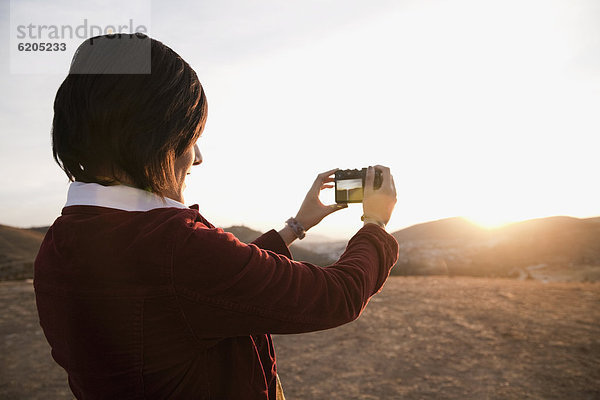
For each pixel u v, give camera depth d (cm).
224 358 67
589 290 861
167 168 65
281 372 459
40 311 68
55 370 471
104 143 63
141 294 58
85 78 63
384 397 387
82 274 60
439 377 425
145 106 62
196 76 72
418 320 642
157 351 59
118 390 60
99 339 59
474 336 548
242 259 60
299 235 102
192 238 60
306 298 62
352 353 508
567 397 363
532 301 753
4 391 416
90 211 63
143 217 62
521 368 432
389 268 78
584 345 486
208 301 59
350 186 94
